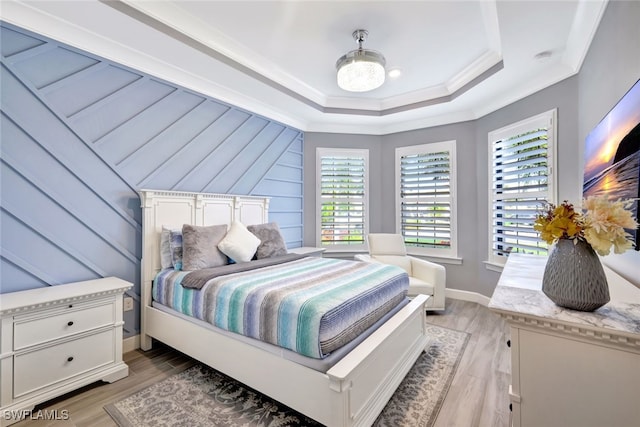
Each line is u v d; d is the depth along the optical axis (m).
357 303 1.74
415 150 4.38
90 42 2.25
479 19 2.29
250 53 2.80
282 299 1.67
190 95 3.00
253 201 3.57
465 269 3.96
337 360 1.51
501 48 2.38
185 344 2.17
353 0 2.08
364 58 2.46
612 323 0.91
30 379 1.71
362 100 4.01
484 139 3.72
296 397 1.55
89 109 2.30
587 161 2.03
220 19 2.30
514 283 1.44
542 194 2.87
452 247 4.06
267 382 1.68
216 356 1.96
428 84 3.50
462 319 3.22
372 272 2.36
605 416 0.92
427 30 2.43
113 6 1.98
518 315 1.02
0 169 1.91
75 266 2.24
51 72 2.11
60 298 1.82
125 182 2.53
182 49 2.46
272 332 1.64
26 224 2.01
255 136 3.73
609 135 1.57
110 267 2.43
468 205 3.94
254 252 2.90
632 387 0.89
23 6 1.91
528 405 1.04
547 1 1.84
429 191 4.26
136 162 2.59
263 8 2.17
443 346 2.56
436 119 4.14
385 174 4.66
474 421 1.65
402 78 3.33
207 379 2.07
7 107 1.93
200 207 2.98
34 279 2.05
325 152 4.56
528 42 2.28
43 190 2.08
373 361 1.66
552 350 1.00
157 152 2.74
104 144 2.39
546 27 2.09
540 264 2.02
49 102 2.10
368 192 4.66
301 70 3.16
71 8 1.96
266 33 2.48
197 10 2.19
